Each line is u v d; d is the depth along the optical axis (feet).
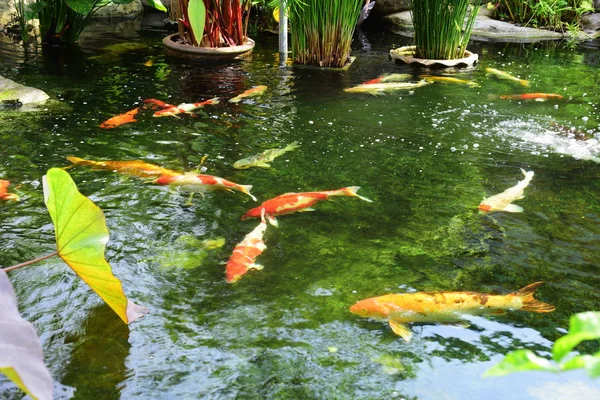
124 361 6.56
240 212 10.13
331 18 20.59
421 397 6.18
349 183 11.45
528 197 11.00
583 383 6.40
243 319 7.38
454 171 12.19
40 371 4.39
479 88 18.84
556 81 20.08
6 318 4.77
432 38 21.91
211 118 15.14
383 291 8.02
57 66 19.89
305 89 18.26
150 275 8.23
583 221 10.12
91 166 11.61
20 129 13.67
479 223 9.99
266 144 13.43
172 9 27.50
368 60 22.84
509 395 6.23
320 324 7.32
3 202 9.98
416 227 9.82
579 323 2.14
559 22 29.53
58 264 8.36
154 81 18.63
